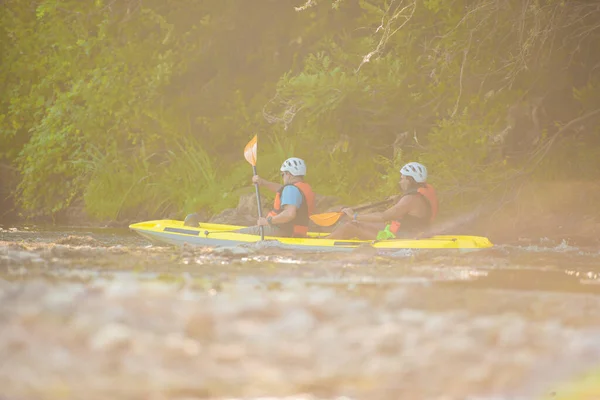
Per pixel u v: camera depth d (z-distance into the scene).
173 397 11.18
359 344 14.38
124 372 12.32
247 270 26.80
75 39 80.81
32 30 84.31
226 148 78.81
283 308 17.48
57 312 16.72
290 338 14.77
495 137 60.88
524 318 17.44
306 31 76.94
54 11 79.94
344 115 64.62
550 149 59.34
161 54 78.62
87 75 80.81
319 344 14.34
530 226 55.00
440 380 12.27
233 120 77.44
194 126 77.94
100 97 76.44
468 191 59.03
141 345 13.94
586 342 14.78
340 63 68.75
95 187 73.06
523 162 60.31
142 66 78.00
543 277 26.55
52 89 83.19
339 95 63.56
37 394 11.12
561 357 13.70
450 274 27.00
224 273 25.67
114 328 14.95
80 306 17.47
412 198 38.00
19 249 33.19
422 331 15.54
